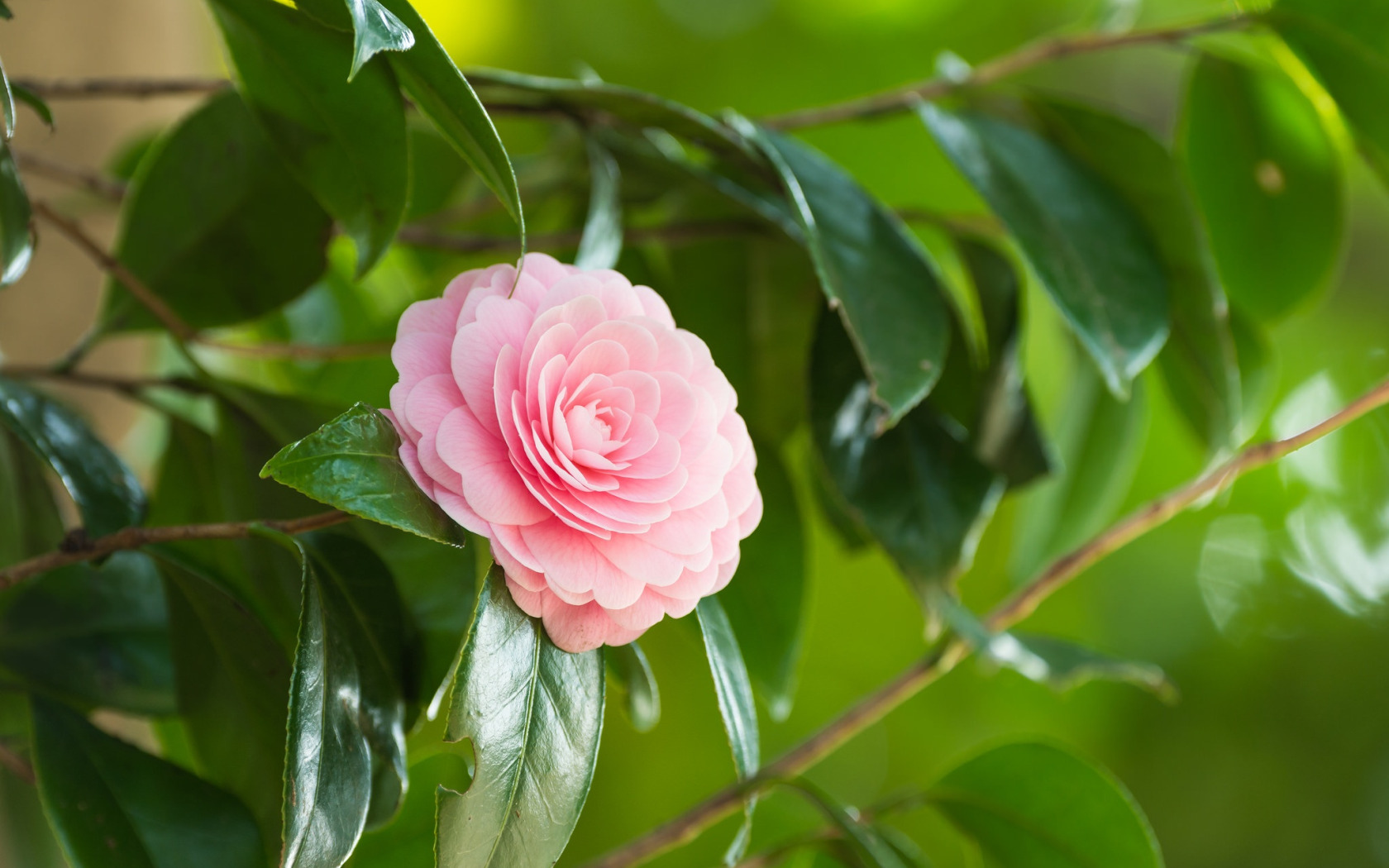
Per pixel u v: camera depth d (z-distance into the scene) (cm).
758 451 108
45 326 129
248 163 102
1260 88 111
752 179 107
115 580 103
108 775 94
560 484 90
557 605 91
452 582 98
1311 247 118
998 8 208
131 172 125
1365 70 107
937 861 214
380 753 93
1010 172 104
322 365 128
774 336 114
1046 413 168
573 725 91
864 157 161
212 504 104
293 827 89
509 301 91
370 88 95
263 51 95
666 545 91
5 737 100
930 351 100
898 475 104
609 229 101
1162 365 110
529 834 91
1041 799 104
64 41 129
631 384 92
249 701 97
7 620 101
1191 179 118
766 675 109
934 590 104
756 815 119
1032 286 147
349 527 99
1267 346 113
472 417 90
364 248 100
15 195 94
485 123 91
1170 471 212
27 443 96
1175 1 207
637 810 204
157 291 104
